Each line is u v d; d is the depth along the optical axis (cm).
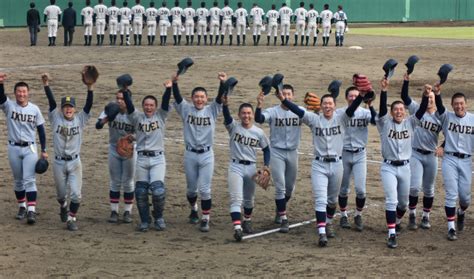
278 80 1411
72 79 3353
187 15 4988
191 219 1530
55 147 1465
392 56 4444
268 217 1577
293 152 1487
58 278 1221
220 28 5041
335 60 4206
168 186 1797
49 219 1536
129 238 1427
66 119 1461
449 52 4688
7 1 6247
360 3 7675
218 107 1470
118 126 1490
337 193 1445
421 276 1242
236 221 1416
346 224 1518
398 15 7894
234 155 1439
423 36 5975
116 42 5116
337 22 5016
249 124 1432
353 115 1432
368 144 2259
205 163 1471
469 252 1370
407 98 1477
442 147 1480
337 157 1426
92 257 1320
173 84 1471
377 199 1716
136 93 3030
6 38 5225
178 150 2180
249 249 1374
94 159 2048
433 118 1466
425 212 1512
